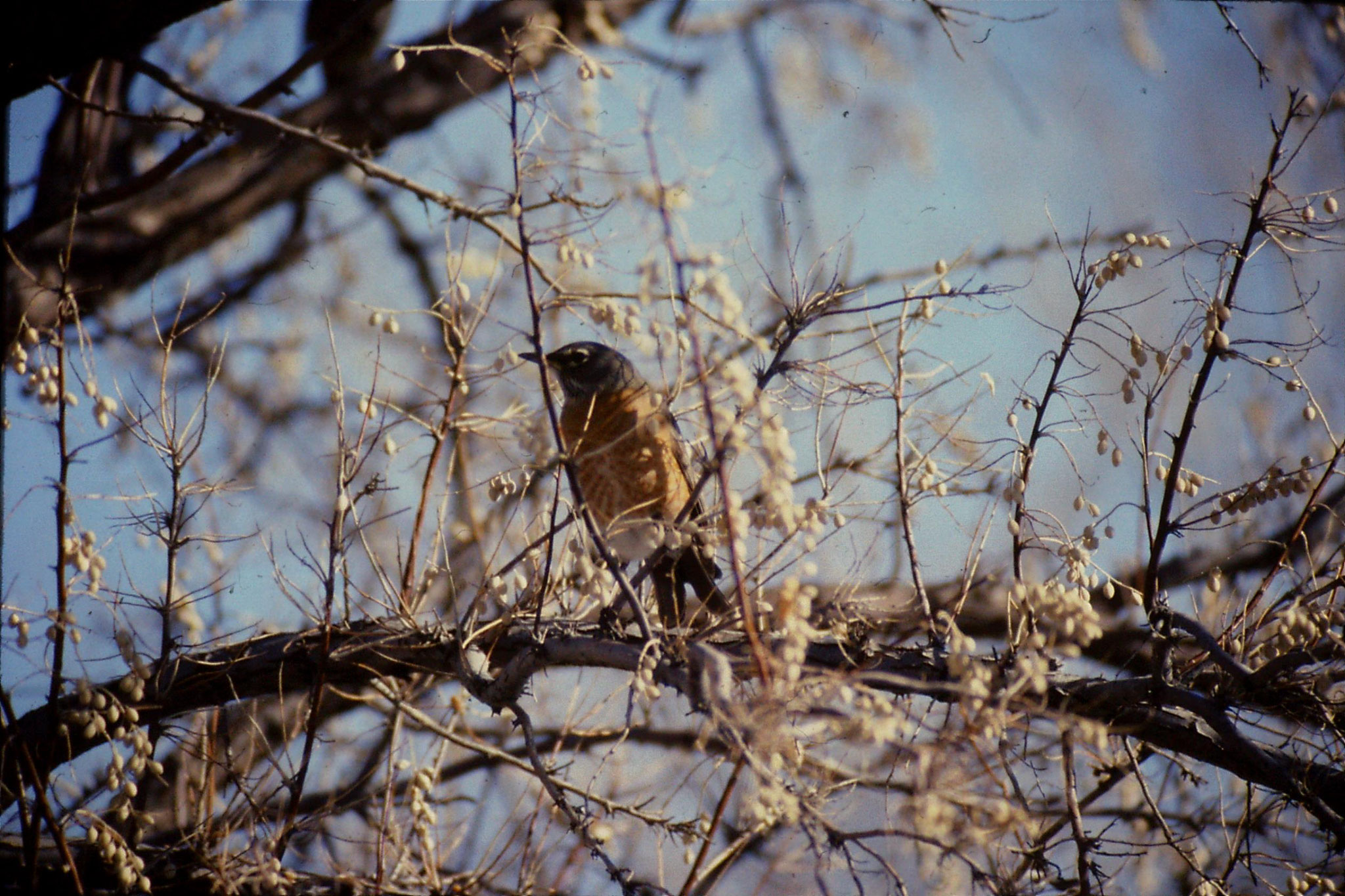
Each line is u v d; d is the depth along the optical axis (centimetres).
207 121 734
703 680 510
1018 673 531
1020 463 620
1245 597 734
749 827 611
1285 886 680
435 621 710
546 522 681
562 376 859
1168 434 622
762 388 570
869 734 451
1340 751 596
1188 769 724
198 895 684
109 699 630
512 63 561
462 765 855
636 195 499
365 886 648
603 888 718
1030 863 595
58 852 680
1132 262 602
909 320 609
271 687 722
